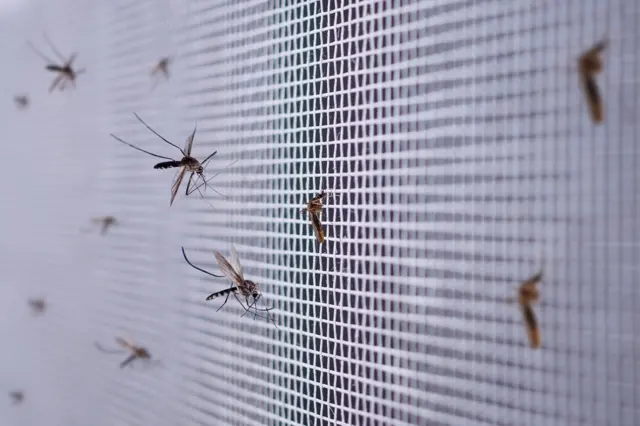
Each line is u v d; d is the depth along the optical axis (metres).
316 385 0.10
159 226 0.13
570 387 0.09
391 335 0.10
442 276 0.10
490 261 0.09
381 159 0.10
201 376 0.12
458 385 0.09
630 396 0.08
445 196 0.10
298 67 0.11
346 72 0.10
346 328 0.10
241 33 0.11
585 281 0.09
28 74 0.15
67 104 0.14
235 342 0.11
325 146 0.10
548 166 0.09
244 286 0.10
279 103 0.11
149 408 0.13
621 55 0.08
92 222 0.14
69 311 0.14
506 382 0.09
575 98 0.09
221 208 0.12
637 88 0.08
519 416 0.09
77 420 0.14
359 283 0.10
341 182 0.10
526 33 0.09
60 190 0.14
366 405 0.10
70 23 0.14
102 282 0.14
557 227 0.09
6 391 0.16
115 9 0.13
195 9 0.12
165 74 0.12
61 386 0.15
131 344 0.13
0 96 0.16
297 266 0.11
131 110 0.13
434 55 0.10
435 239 0.10
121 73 0.13
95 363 0.14
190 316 0.12
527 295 0.09
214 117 0.12
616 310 0.08
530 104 0.09
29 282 0.15
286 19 0.11
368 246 0.10
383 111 0.10
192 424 0.12
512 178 0.09
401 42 0.10
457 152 0.09
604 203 0.08
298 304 0.11
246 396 0.11
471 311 0.09
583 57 0.08
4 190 0.16
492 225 0.09
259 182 0.11
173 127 0.12
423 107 0.10
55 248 0.15
